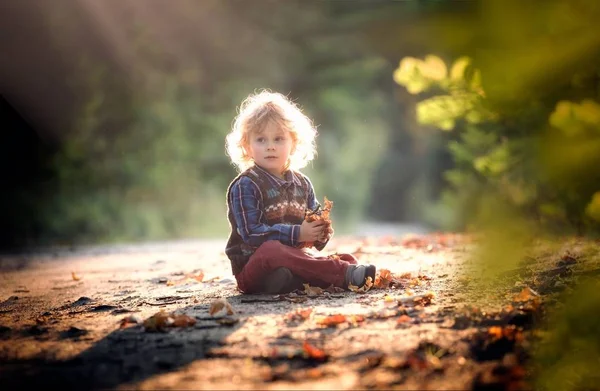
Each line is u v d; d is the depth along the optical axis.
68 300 5.79
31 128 21.73
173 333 3.89
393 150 32.03
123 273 8.41
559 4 1.55
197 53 26.94
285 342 3.55
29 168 21.44
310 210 5.27
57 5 22.83
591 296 1.83
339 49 29.17
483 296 4.25
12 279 8.55
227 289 5.81
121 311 4.82
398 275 5.79
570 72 1.63
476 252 1.59
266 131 5.43
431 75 2.24
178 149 23.31
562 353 1.91
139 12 24.84
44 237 20.11
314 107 29.27
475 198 1.74
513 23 1.54
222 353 3.42
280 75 28.48
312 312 4.28
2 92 21.64
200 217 21.88
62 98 22.61
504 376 2.98
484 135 6.71
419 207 29.36
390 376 3.03
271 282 5.21
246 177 5.39
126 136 23.25
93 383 3.10
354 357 3.28
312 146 5.86
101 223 20.53
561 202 4.92
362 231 24.53
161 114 23.83
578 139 1.63
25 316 4.89
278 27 28.89
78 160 21.91
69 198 21.03
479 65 1.62
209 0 26.64
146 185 22.08
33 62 22.36
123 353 3.52
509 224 1.60
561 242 5.09
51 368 3.33
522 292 4.06
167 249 13.37
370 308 4.33
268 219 5.37
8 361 3.47
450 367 3.12
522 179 4.98
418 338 3.50
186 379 3.07
